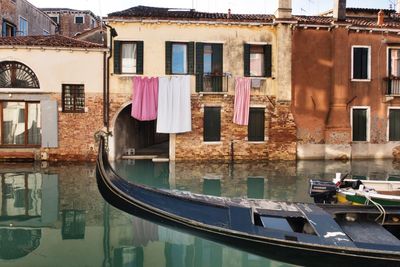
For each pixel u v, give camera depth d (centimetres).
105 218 863
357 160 1745
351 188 920
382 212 750
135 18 1645
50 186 1156
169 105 1666
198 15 1761
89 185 1173
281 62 1706
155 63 1677
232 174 1400
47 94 1628
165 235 779
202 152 1709
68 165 1535
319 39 1761
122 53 1680
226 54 1705
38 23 2911
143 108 1656
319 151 1775
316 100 1767
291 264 656
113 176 952
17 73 1638
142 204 848
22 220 845
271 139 1731
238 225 723
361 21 1902
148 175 1374
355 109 1797
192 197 848
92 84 1650
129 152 1847
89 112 1652
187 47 1691
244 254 698
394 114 1819
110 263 636
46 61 1625
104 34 1839
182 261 653
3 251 682
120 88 1666
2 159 1631
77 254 672
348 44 1767
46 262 635
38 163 1581
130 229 803
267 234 684
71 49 1627
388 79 1788
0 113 1644
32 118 1659
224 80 1705
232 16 1766
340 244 643
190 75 1686
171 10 1894
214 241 743
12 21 2359
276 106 1723
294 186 1203
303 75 1758
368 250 625
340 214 752
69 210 918
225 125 1719
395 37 1803
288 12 1709
